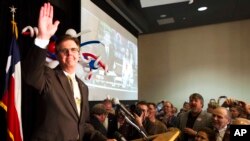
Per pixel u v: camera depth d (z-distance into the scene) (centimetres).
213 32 696
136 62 652
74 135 123
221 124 247
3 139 202
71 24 369
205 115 327
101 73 432
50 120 120
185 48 722
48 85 123
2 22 246
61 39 134
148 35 765
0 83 232
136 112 265
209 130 243
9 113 182
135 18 575
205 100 685
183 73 717
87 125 144
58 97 124
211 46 695
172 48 737
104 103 308
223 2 542
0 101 189
